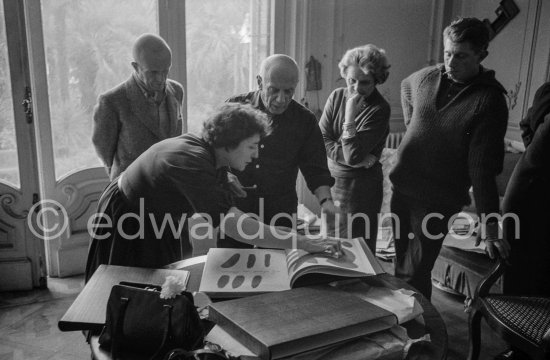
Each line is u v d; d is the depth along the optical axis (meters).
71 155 3.14
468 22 1.98
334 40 3.80
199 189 1.49
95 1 3.04
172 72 3.35
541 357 1.66
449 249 2.88
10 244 3.01
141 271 1.54
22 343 2.48
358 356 1.16
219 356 1.08
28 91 2.83
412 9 4.04
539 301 1.92
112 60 3.15
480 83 2.02
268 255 1.64
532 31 3.53
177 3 3.27
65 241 3.20
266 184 2.13
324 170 2.17
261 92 2.07
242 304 1.29
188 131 3.54
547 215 2.19
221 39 3.50
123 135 2.55
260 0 3.57
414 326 1.33
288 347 1.14
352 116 2.26
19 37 2.75
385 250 3.39
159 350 1.12
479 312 2.00
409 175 2.27
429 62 4.18
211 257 1.62
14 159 2.93
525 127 2.31
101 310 1.30
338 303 1.30
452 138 2.10
